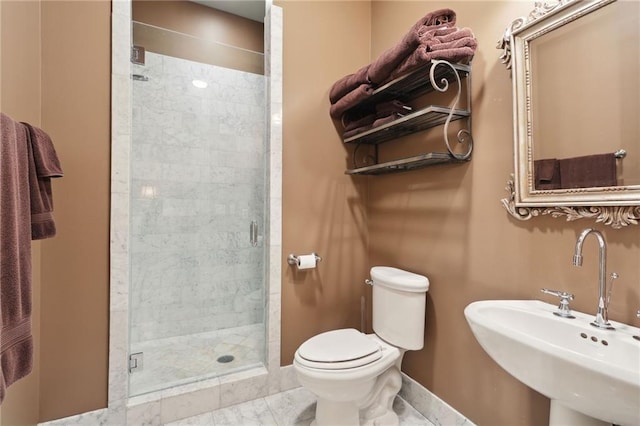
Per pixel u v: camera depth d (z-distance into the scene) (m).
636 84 0.91
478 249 1.38
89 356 1.44
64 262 1.40
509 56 1.23
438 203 1.58
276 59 1.85
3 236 0.86
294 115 1.92
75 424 1.41
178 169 2.15
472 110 1.40
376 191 2.06
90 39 1.46
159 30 2.03
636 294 0.91
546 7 1.11
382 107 1.66
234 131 2.21
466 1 1.43
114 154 1.49
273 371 1.83
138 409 1.51
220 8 2.47
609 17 0.96
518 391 1.22
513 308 1.09
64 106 1.40
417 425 1.57
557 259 1.10
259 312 2.06
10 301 0.88
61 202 1.40
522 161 1.18
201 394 1.64
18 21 1.17
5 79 1.08
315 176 1.97
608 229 0.97
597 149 0.98
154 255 2.08
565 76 1.07
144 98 2.00
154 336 2.08
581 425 0.92
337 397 1.34
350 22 2.11
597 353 0.90
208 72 2.19
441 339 1.56
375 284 1.72
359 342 1.52
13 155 0.91
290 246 1.90
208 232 2.26
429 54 1.26
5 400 1.09
